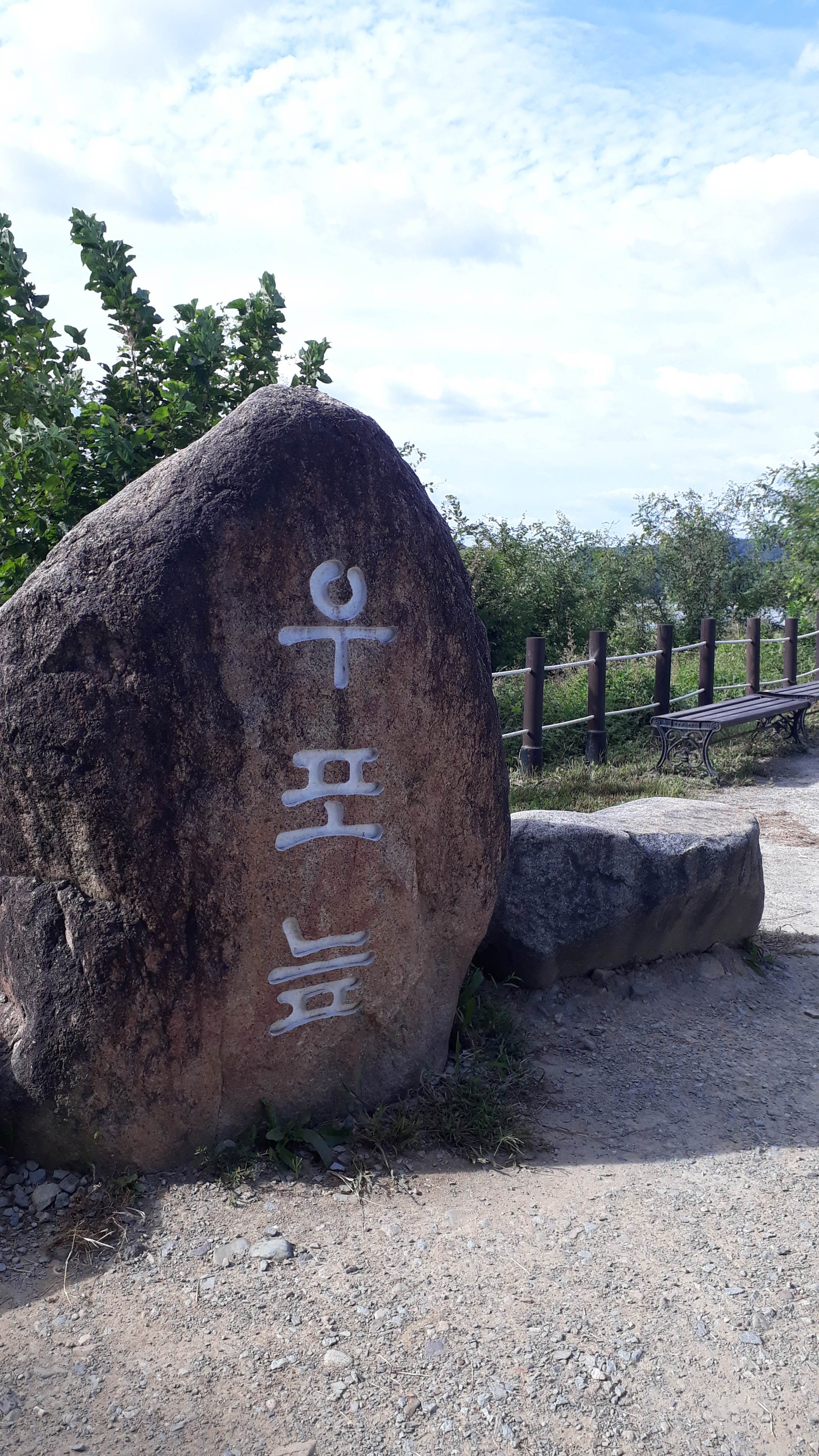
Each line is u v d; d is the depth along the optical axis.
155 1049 2.74
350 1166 2.93
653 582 16.44
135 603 2.58
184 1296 2.42
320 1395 2.15
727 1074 3.62
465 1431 2.07
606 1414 2.12
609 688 9.74
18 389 4.28
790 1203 2.86
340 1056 3.10
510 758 8.61
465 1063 3.51
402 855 3.06
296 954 2.91
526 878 3.99
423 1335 2.31
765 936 4.93
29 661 2.64
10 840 2.77
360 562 2.82
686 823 4.55
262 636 2.70
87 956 2.67
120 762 2.60
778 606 16.02
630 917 4.11
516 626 13.53
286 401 2.81
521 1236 2.67
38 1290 2.44
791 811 7.38
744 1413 2.13
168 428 4.70
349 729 2.86
